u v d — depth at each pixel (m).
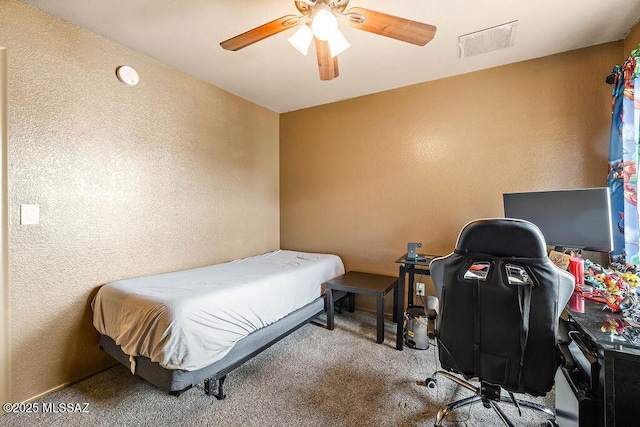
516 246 1.23
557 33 2.06
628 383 1.01
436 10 1.81
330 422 1.58
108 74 2.13
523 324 1.22
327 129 3.51
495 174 2.59
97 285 2.07
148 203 2.41
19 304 1.72
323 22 1.45
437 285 1.45
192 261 2.78
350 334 2.69
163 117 2.51
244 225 3.38
